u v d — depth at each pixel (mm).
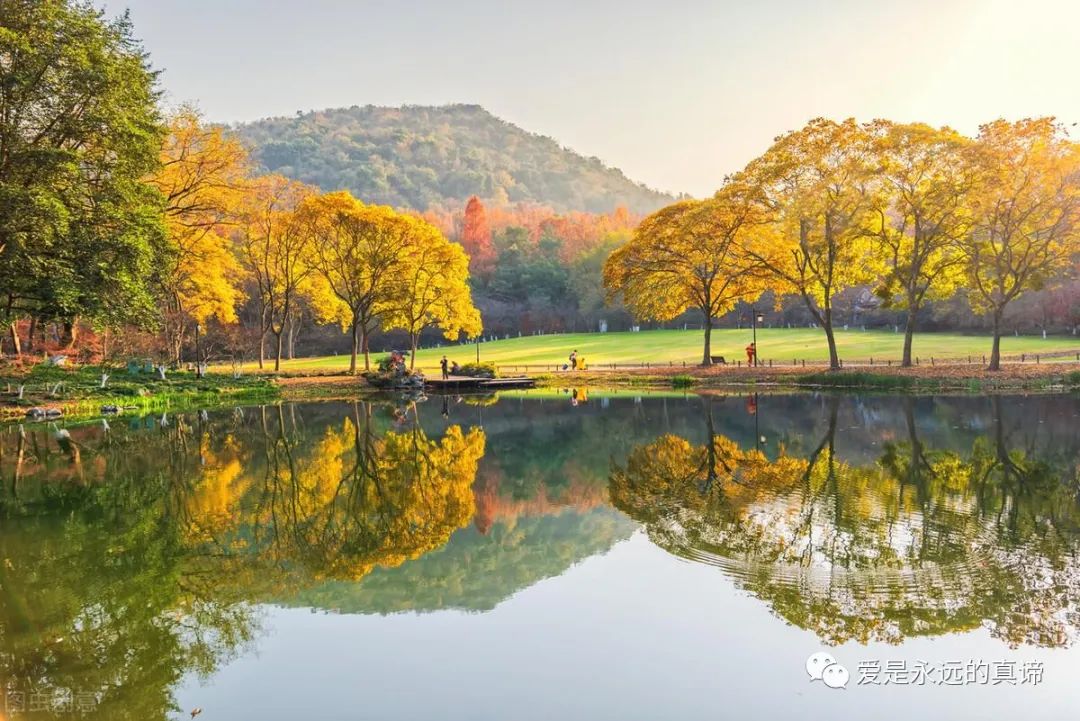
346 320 72312
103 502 18750
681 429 29438
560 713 8289
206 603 11781
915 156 41938
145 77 34344
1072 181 39156
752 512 15578
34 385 41719
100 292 31703
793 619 10375
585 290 120875
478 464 23953
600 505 17734
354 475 22344
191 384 49469
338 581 12695
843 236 45094
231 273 72062
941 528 13852
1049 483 17516
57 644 10336
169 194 45906
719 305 59312
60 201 29156
